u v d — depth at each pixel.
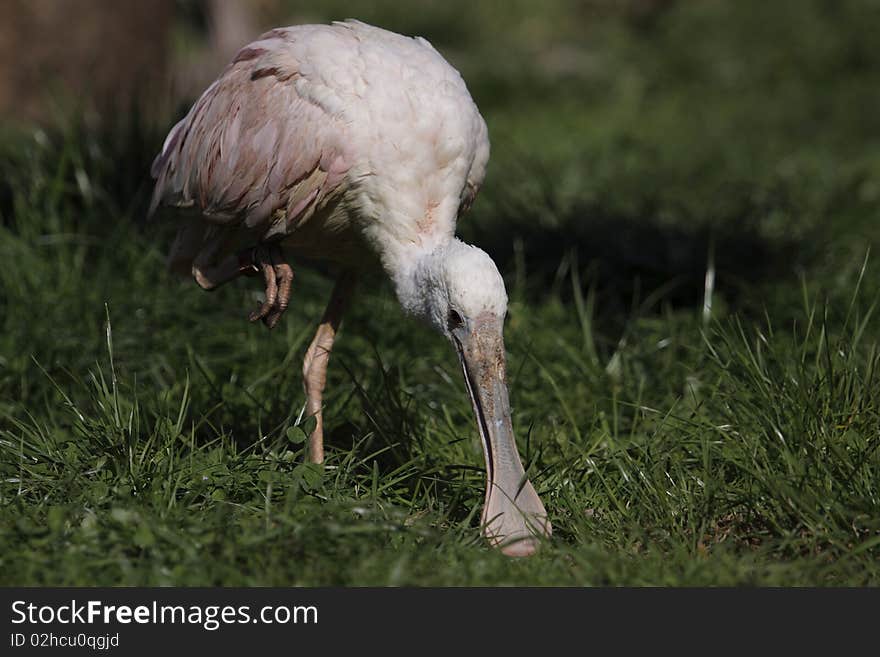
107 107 16.64
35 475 9.51
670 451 10.09
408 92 9.84
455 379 12.09
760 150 23.83
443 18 39.88
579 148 23.16
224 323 12.92
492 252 15.32
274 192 10.04
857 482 9.13
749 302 13.54
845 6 33.81
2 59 22.77
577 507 9.50
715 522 9.27
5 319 12.63
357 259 10.56
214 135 10.48
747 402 10.18
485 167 10.47
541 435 11.04
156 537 8.36
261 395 11.62
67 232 14.22
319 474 9.42
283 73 10.09
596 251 15.09
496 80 31.38
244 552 8.31
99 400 10.45
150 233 14.09
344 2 40.69
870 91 29.45
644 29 37.88
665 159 22.36
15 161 16.03
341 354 12.58
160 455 9.62
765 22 33.84
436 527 9.23
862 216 16.97
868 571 8.44
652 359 12.40
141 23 23.84
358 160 9.74
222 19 29.70
